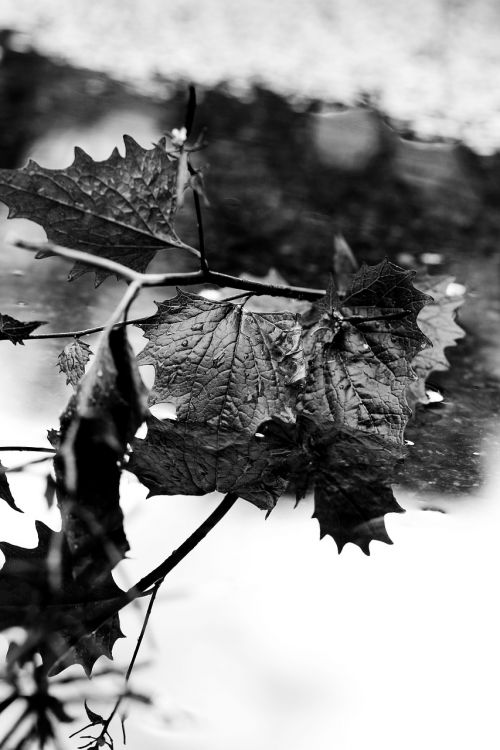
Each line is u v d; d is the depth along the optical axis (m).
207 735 0.80
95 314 1.01
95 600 0.83
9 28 1.51
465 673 0.82
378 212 1.15
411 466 0.91
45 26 1.53
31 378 0.95
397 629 0.84
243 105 1.33
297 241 1.11
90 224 0.90
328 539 0.87
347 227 1.13
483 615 0.84
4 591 0.83
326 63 1.49
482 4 1.68
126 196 0.90
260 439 0.91
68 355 0.93
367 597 0.85
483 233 1.13
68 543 0.84
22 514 0.87
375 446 0.91
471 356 1.00
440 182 1.20
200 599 0.84
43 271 1.05
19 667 0.81
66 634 0.82
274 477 0.89
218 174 1.18
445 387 0.97
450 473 0.91
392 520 0.88
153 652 0.82
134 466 0.89
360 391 0.91
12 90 1.30
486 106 1.38
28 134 1.20
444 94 1.41
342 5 1.67
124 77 1.38
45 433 0.91
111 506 0.84
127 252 0.91
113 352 0.85
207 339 0.91
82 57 1.44
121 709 0.80
